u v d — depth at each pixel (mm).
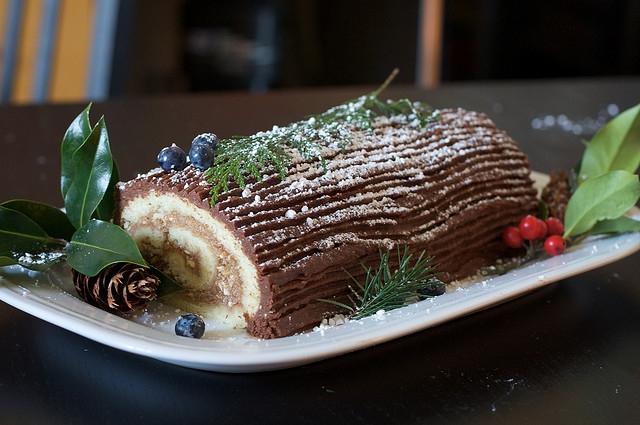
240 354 487
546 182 784
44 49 1227
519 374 537
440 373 535
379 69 1563
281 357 488
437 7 1531
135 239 607
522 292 578
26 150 880
